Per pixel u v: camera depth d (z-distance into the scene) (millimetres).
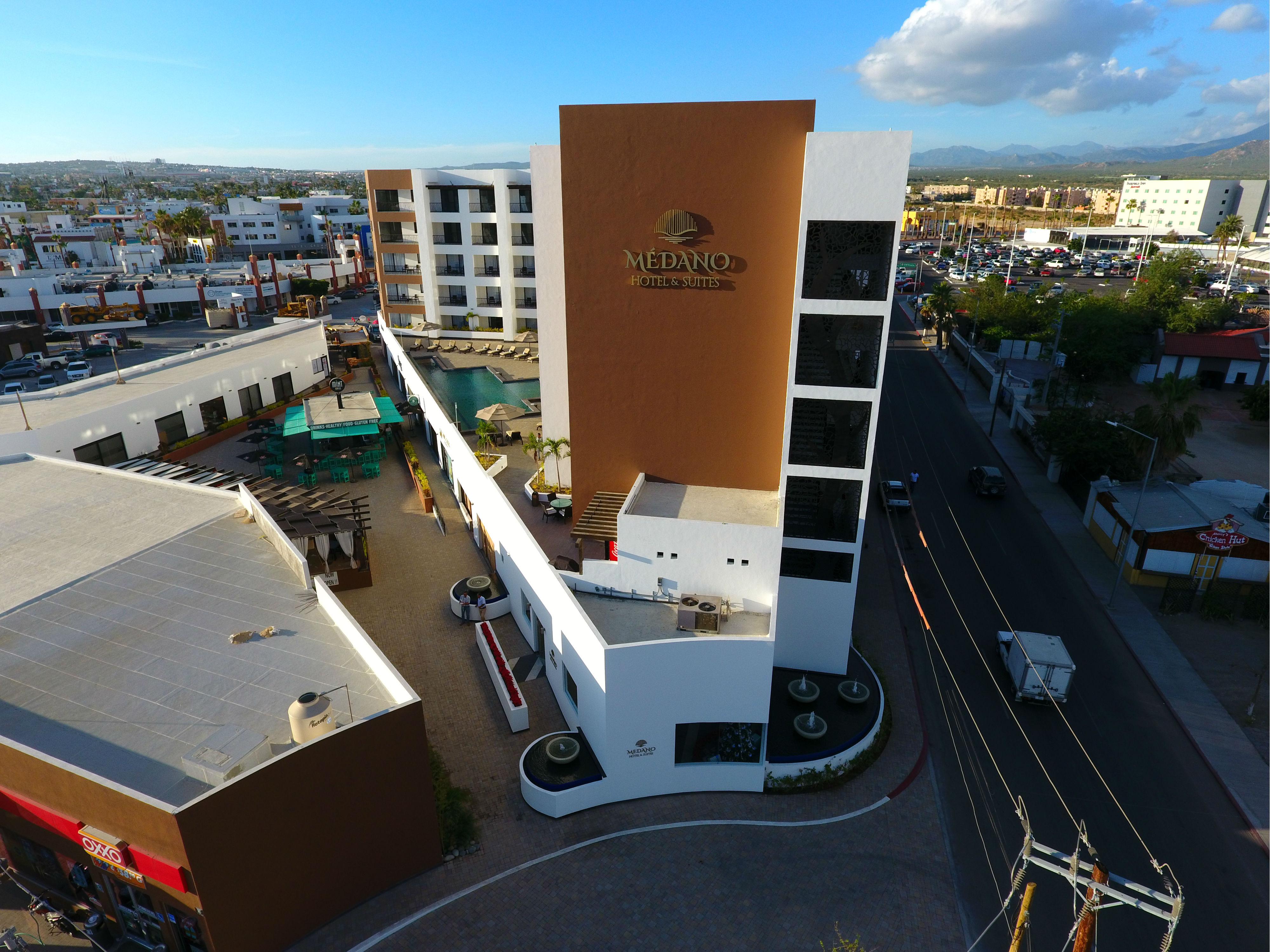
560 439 38125
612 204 26594
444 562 38719
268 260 137750
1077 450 47719
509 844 22562
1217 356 73562
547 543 32969
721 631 24609
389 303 77750
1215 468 54188
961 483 52406
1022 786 25469
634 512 27328
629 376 28688
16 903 20172
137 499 34281
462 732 26984
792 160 24781
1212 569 36938
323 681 21797
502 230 69000
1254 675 31438
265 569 28078
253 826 17453
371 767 19391
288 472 49594
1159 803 24891
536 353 65875
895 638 33781
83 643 23344
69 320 99438
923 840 23203
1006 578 39406
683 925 20172
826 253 24172
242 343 66250
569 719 26875
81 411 45312
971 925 20500
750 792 24812
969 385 78500
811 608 28797
